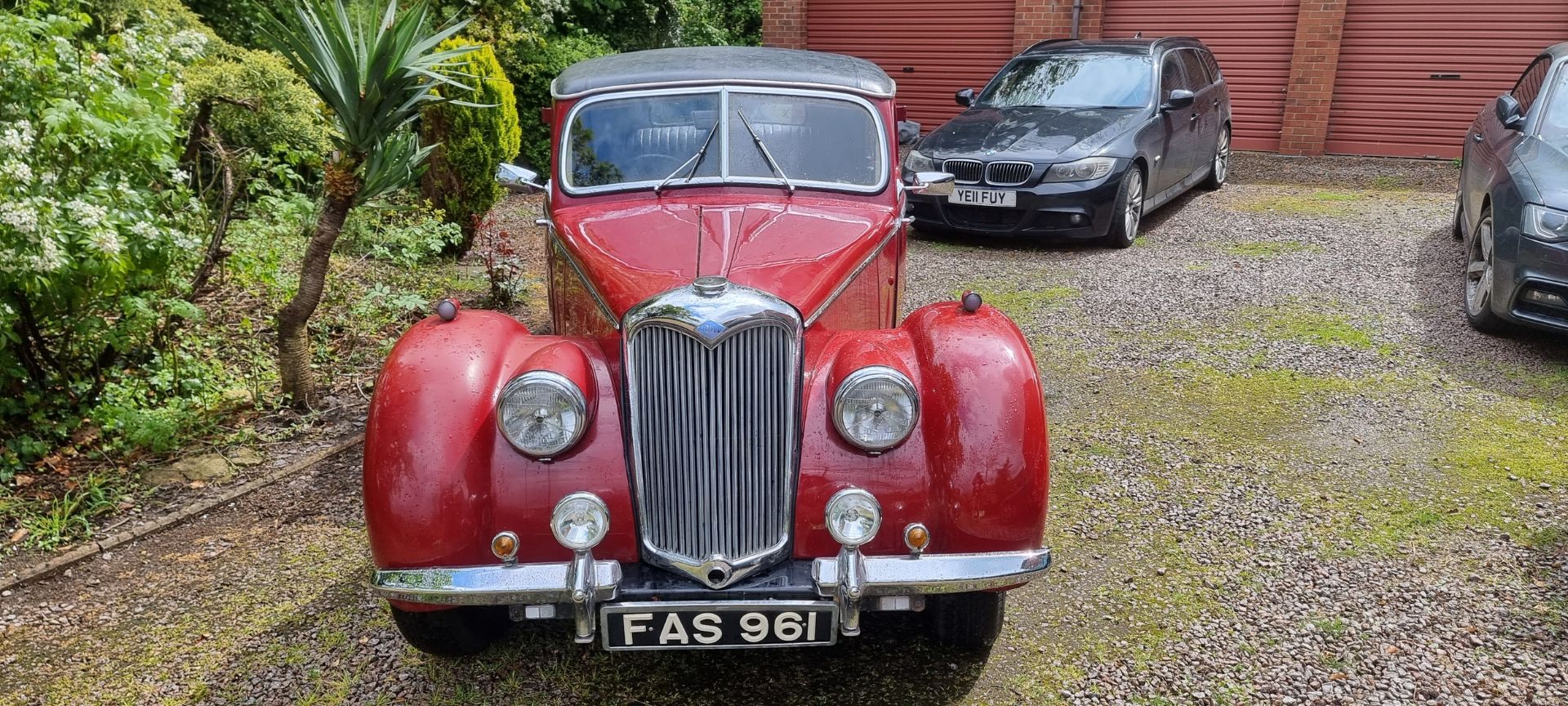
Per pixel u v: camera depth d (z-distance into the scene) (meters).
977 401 2.76
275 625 3.43
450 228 7.19
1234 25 12.56
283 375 5.05
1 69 4.12
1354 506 4.06
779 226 3.61
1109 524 3.98
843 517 2.66
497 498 2.71
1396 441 4.61
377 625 3.42
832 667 3.17
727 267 3.16
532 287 7.44
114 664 3.24
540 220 4.47
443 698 3.06
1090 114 8.69
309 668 3.20
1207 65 10.34
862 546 2.78
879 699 3.01
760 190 3.99
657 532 2.77
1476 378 5.29
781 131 4.10
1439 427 4.74
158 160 4.63
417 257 7.13
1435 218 9.05
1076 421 4.96
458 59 7.49
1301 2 12.03
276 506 4.24
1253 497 4.15
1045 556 2.75
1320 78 12.20
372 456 2.70
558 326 4.22
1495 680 3.01
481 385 2.80
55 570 3.76
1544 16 11.15
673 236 3.50
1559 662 3.07
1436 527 3.88
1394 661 3.11
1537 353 5.62
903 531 2.77
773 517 2.78
